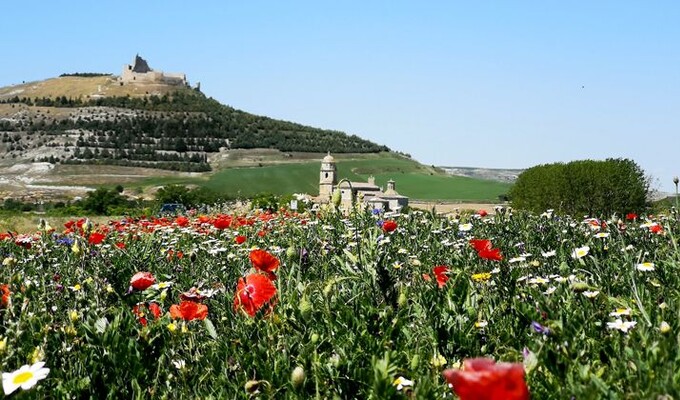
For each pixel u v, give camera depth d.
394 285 3.62
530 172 32.28
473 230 7.96
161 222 11.82
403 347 3.02
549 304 3.08
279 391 2.79
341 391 2.68
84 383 2.92
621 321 2.88
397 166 182.00
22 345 3.25
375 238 4.30
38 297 4.51
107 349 3.02
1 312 3.77
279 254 6.43
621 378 2.26
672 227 5.61
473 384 1.28
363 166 177.62
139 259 6.15
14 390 2.45
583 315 2.90
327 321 3.30
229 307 4.05
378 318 3.20
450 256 5.96
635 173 28.89
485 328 3.28
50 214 49.44
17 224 31.08
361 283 3.92
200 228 9.77
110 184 157.25
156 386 3.02
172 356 3.27
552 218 8.43
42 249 6.87
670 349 2.20
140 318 3.82
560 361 2.22
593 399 1.94
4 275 5.54
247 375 3.01
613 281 3.88
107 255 6.22
